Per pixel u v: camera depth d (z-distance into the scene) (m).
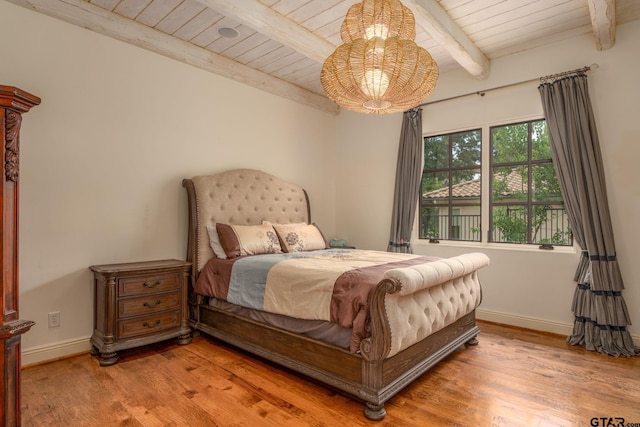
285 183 4.42
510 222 3.75
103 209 3.01
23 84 2.60
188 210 3.57
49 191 2.72
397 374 2.15
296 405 2.09
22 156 2.60
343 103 2.52
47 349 2.70
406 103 2.40
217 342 3.21
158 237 3.37
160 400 2.14
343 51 2.14
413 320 2.18
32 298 2.64
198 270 3.38
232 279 2.99
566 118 3.25
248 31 3.31
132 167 3.19
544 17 3.05
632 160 3.03
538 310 3.48
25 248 2.62
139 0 2.82
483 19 3.06
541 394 2.22
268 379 2.43
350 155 5.13
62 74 2.79
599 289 2.99
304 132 4.86
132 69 3.20
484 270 3.82
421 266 2.26
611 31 2.90
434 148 4.30
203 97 3.74
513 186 3.73
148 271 2.90
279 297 2.56
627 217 3.04
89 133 2.93
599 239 3.04
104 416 1.96
